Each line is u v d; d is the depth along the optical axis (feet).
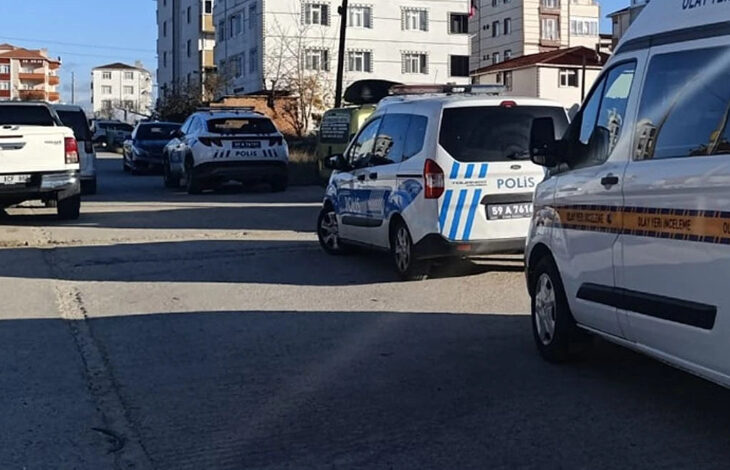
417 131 31.60
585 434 16.55
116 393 19.58
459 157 30.25
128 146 103.81
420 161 30.78
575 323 20.51
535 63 176.35
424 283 32.12
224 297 30.25
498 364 21.48
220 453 15.99
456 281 32.45
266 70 195.31
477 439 16.42
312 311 27.84
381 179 33.60
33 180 47.83
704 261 14.89
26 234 46.03
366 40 206.80
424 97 32.96
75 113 70.28
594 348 22.44
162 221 51.93
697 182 15.10
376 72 207.92
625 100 18.37
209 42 248.32
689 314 15.34
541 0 256.73
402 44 210.59
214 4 230.89
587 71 176.24
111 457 15.87
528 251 22.52
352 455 15.79
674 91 16.65
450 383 19.97
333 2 201.46
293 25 198.08
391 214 32.76
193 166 68.85
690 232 15.28
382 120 35.22
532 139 21.06
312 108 158.30
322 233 40.01
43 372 21.22
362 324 25.99
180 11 267.18
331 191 38.86
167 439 16.72
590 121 19.93
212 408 18.49
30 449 16.25
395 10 208.95
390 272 34.60
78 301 29.66
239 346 23.61
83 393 19.58
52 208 59.21
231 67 209.56
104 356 22.70
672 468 14.85
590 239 19.01
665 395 18.85
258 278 33.78
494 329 25.14
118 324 26.35
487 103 30.99
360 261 37.60
